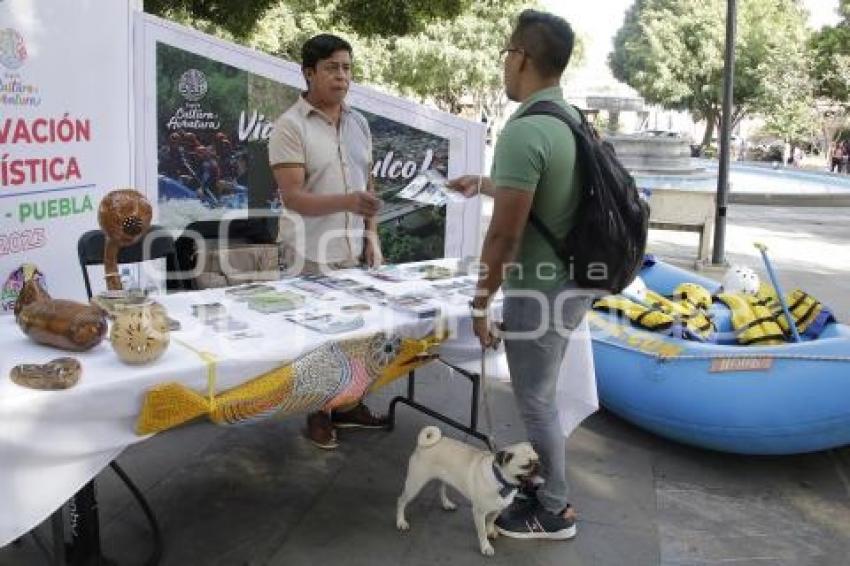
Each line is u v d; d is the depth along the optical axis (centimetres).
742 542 300
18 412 185
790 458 377
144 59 531
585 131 252
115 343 210
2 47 371
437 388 445
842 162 2644
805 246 1035
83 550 252
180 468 335
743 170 2142
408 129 599
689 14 3150
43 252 412
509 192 243
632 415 385
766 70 2908
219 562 269
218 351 228
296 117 330
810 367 344
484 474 266
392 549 282
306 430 377
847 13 2786
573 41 256
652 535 301
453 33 2011
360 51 1578
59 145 418
